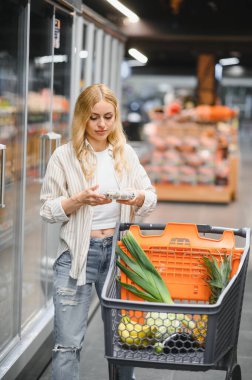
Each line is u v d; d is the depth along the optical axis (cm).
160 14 914
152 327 265
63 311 306
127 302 253
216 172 1162
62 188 304
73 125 301
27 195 455
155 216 1010
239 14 915
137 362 259
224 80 3055
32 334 411
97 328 491
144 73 2984
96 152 308
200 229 303
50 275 491
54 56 459
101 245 304
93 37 576
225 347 274
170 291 301
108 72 688
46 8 440
